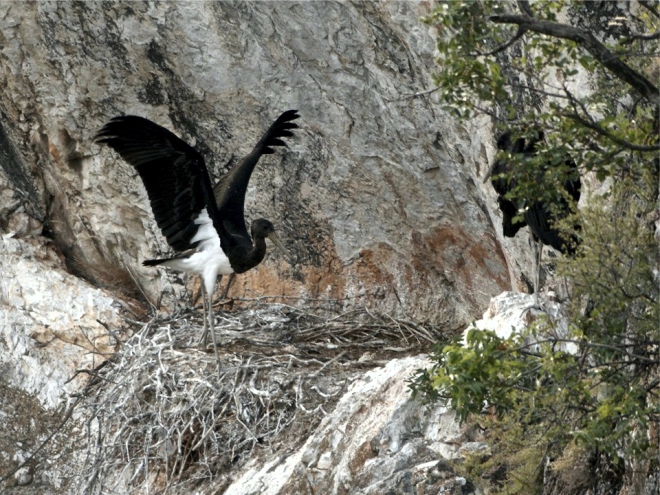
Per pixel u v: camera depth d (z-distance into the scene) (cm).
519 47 3297
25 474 4497
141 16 4681
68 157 4972
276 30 4572
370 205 4734
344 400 3303
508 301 3309
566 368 2509
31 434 4638
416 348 4103
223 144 4781
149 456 3734
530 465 2683
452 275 4716
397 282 4778
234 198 3694
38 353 4847
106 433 3834
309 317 4362
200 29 4650
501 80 2505
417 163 4575
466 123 3969
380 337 4219
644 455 2475
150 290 5084
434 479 2705
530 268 4044
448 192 4597
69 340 4869
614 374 2441
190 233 3481
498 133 3684
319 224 4803
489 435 2906
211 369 3803
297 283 4872
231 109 4728
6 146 5056
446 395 2683
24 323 4906
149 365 3891
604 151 2544
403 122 4497
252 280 4906
